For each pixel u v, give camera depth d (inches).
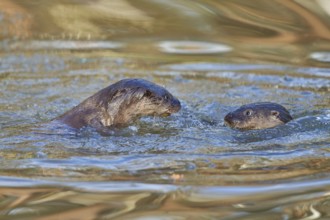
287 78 1417.3
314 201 787.4
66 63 1525.6
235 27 1743.4
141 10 1843.0
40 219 741.9
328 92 1312.7
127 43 1668.3
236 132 1073.5
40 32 1727.4
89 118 1100.5
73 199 797.9
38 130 1075.9
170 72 1469.0
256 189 826.2
